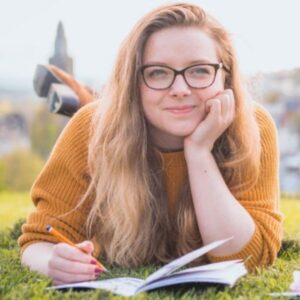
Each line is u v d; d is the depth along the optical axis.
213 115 2.24
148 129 2.36
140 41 2.22
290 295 1.90
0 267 2.29
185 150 2.29
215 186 2.25
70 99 3.38
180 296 1.91
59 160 2.43
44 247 2.31
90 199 2.42
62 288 1.98
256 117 2.48
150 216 2.37
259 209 2.34
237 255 2.23
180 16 2.22
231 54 2.33
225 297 1.87
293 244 2.77
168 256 2.42
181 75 2.19
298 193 4.95
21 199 5.04
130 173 2.34
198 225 2.31
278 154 2.51
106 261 2.46
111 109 2.35
